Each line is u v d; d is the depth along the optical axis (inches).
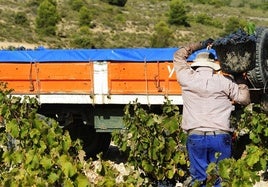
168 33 2701.8
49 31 2384.4
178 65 215.8
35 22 2490.2
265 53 362.6
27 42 2138.3
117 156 447.2
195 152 210.2
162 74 398.3
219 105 207.6
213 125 206.4
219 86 208.2
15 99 302.0
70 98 413.7
